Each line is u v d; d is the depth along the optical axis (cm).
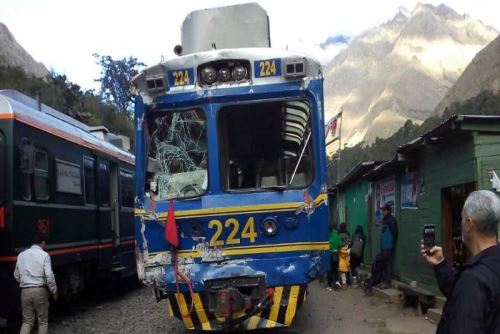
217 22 804
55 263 974
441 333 273
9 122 848
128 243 1405
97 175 1216
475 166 765
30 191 893
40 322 785
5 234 824
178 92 670
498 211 280
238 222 651
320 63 663
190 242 655
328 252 652
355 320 912
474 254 280
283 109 666
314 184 653
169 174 671
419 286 1030
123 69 5481
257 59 661
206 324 650
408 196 1120
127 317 1046
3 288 819
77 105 3856
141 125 674
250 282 643
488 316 255
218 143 660
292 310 643
